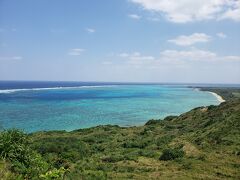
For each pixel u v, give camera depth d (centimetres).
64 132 6494
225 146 4075
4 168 1320
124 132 6444
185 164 3347
